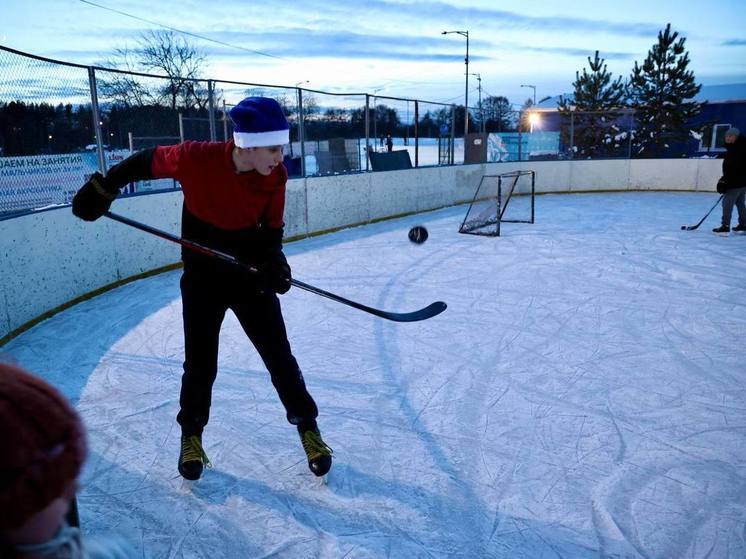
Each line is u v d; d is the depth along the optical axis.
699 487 2.47
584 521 2.26
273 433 2.95
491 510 2.33
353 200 9.84
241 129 1.96
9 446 0.37
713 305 5.07
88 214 2.15
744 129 22.67
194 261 2.25
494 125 14.82
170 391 3.46
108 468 2.64
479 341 4.23
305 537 2.18
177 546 2.14
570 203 12.77
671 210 11.32
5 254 4.30
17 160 4.77
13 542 0.40
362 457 2.72
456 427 3.00
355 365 3.81
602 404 3.24
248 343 4.24
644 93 20.92
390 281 6.03
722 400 3.27
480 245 7.92
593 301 5.22
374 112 10.81
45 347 4.18
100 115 5.95
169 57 22.62
